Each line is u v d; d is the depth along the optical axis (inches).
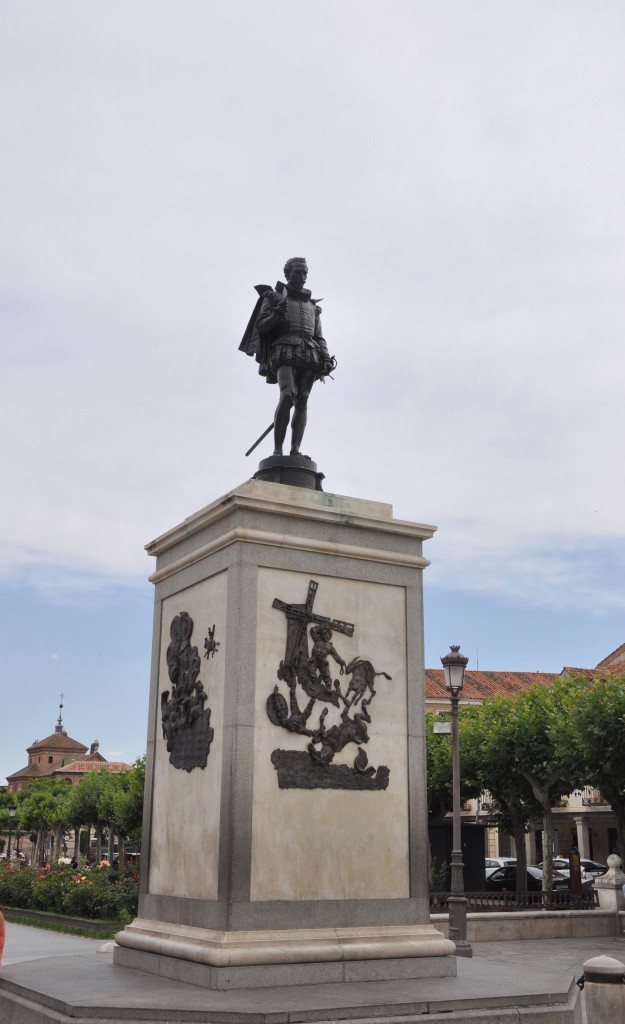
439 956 293.1
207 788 295.1
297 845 285.9
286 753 291.1
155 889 315.9
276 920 276.2
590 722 896.3
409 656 323.9
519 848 1184.2
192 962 273.9
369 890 294.2
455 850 692.7
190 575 331.0
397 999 247.8
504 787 1171.3
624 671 1118.4
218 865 280.1
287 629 302.7
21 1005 262.4
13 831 3238.2
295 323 350.9
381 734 310.8
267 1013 227.9
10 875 1051.3
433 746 1269.7
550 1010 258.7
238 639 292.5
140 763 1535.4
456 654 725.3
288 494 318.0
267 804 284.5
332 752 298.5
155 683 344.8
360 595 320.2
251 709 289.0
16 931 811.4
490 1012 251.4
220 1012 229.6
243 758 283.7
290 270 357.7
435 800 1326.3
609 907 848.9
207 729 300.5
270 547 305.4
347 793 298.8
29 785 3577.8
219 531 315.9
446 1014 247.4
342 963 276.4
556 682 1150.3
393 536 331.0
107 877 917.2
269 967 265.9
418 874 303.9
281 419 345.1
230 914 270.4
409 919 297.7
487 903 883.4
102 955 349.1
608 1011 277.1
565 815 1828.2
